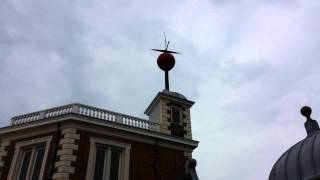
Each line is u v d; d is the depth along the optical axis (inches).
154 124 963.3
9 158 828.6
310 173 725.3
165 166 893.8
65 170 765.9
